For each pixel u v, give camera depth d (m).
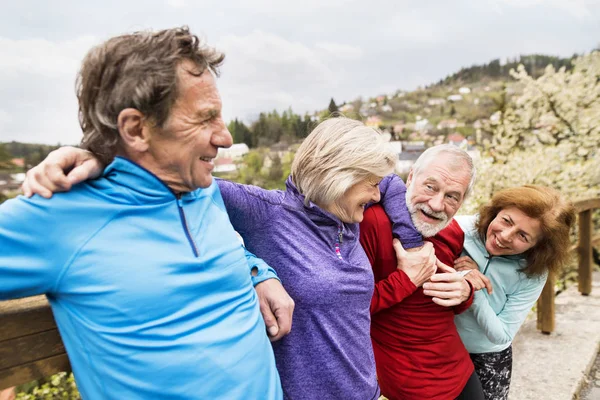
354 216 1.13
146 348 0.73
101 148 0.76
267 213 1.07
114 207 0.73
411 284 1.31
